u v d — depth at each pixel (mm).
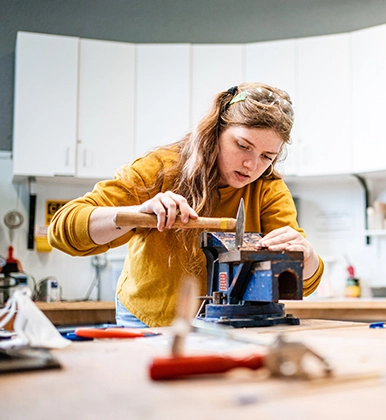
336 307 2604
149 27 3574
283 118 1350
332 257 3246
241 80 3195
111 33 3541
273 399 524
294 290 1070
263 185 1562
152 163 1492
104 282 3328
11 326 1078
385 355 757
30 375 638
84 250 1336
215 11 3604
